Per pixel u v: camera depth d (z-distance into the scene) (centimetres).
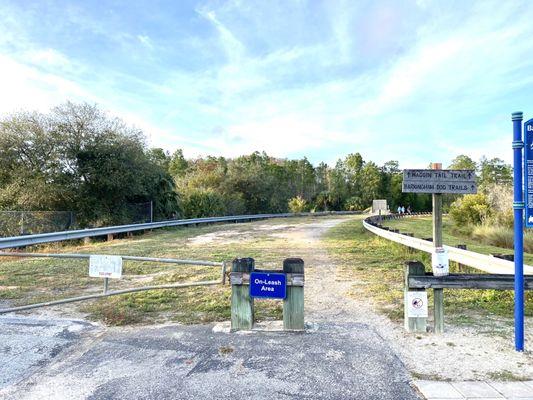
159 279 830
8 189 1938
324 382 350
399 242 1212
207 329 499
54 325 522
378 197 9069
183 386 346
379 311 583
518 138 429
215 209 3559
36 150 2083
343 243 1505
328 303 634
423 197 9588
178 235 1939
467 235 2128
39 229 1677
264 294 486
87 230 1578
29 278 845
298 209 5578
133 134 2361
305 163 8488
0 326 519
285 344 441
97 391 341
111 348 437
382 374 364
